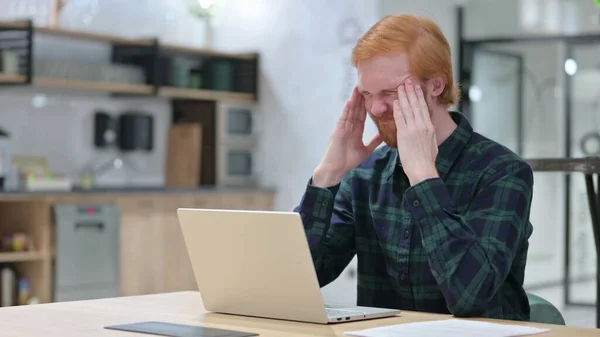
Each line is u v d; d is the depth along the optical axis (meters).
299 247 1.70
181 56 8.34
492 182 2.00
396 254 2.13
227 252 1.85
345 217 2.28
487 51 7.81
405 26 2.00
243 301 1.86
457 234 1.84
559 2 7.65
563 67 7.82
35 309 1.98
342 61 7.75
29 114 7.16
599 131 7.70
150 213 7.03
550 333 1.58
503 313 2.09
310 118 7.99
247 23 8.41
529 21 7.69
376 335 1.55
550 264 7.95
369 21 7.56
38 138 7.21
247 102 8.30
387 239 2.16
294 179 8.09
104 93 7.68
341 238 2.28
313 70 7.97
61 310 1.96
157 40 7.62
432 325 1.67
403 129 1.93
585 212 7.86
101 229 6.63
